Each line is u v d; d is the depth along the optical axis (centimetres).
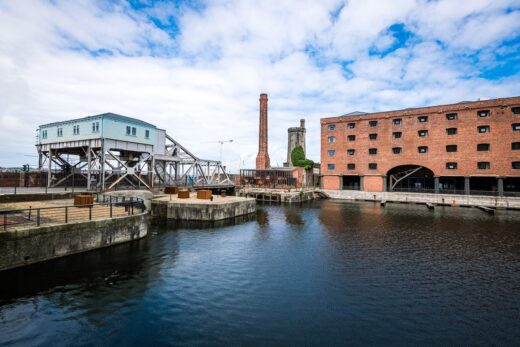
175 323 910
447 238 2244
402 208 4244
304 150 8650
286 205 4584
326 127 6178
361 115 5750
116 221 1739
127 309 993
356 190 5722
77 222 1514
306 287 1234
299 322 936
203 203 2827
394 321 955
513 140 4406
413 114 5225
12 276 1212
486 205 4312
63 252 1445
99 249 1633
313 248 1898
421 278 1366
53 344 781
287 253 1764
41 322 888
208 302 1064
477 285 1287
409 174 5319
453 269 1502
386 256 1730
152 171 3712
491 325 941
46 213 1769
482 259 1683
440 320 969
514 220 3150
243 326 903
